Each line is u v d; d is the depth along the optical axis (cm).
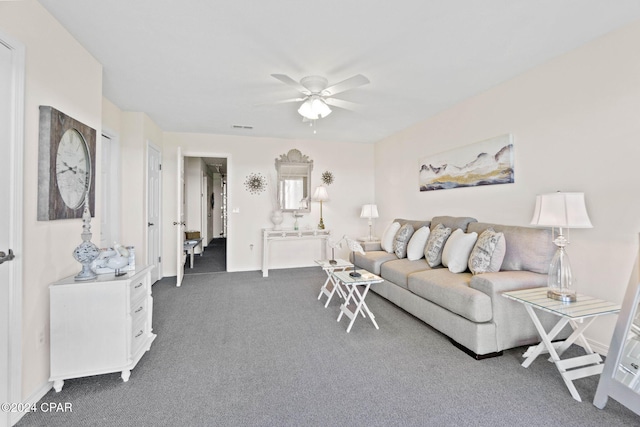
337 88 265
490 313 219
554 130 252
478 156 330
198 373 198
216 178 1057
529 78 273
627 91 205
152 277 433
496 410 162
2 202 148
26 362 163
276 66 260
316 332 265
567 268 203
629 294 168
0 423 146
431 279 270
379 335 259
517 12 189
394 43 225
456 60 252
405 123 447
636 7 186
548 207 215
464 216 357
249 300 355
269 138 534
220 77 283
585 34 216
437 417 156
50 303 176
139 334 210
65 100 200
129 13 187
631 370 156
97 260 201
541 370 203
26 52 163
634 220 202
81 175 213
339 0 177
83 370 180
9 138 152
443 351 230
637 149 201
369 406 165
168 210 484
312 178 557
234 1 178
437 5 182
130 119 384
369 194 590
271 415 158
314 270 524
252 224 527
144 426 150
